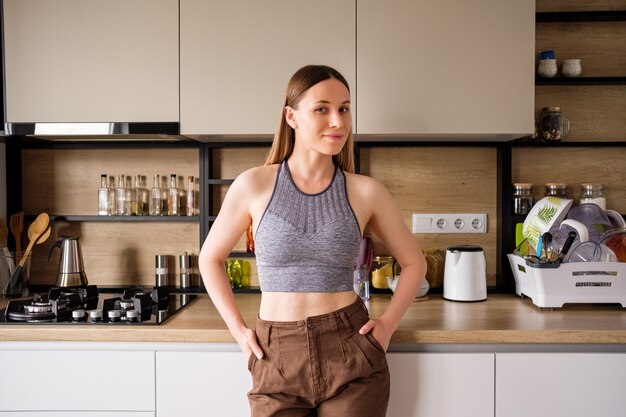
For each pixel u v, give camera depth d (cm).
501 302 201
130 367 163
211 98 188
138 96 188
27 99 189
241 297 212
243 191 143
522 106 186
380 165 224
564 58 220
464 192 224
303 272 137
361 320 141
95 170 229
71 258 211
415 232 224
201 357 161
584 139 221
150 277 229
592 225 198
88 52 188
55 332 163
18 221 222
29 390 164
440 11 185
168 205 225
